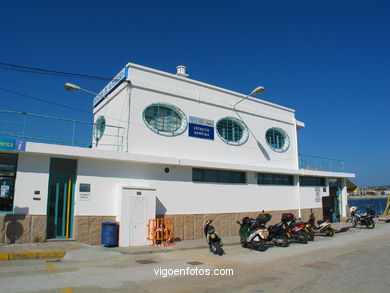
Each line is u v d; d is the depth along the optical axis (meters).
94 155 12.67
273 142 20.89
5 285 6.85
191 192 15.66
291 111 22.56
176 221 14.88
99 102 18.20
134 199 12.85
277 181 20.34
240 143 18.53
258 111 19.94
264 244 12.34
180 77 16.62
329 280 7.64
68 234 12.41
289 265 9.47
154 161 14.16
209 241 11.90
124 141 14.24
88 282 7.29
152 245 12.77
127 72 14.91
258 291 6.75
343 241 14.84
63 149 12.09
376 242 14.32
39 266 8.88
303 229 14.58
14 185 11.65
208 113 17.42
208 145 17.06
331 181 25.64
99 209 12.90
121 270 8.65
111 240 12.05
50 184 12.34
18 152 11.55
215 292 6.68
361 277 7.91
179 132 15.98
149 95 15.33
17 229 11.34
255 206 18.42
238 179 18.08
